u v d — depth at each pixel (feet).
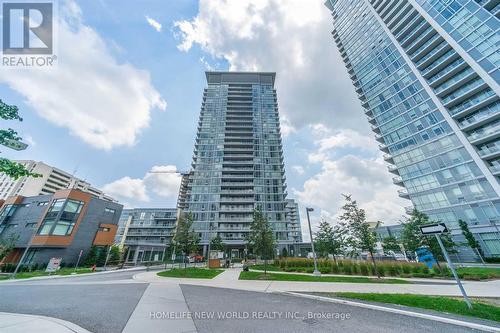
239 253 190.19
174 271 74.79
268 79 326.24
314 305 26.43
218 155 247.50
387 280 50.98
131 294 34.40
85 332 16.97
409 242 70.69
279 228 203.92
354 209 63.41
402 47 171.42
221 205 215.10
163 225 241.55
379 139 179.73
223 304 27.12
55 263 82.38
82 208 127.03
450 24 140.46
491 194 108.68
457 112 131.85
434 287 38.86
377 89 183.11
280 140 263.90
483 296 29.60
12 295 33.99
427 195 134.10
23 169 21.38
